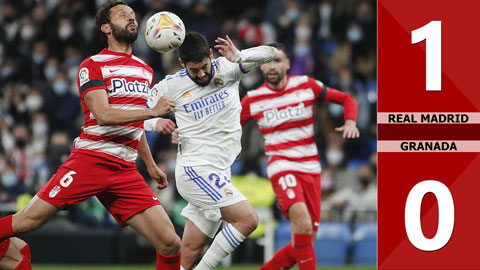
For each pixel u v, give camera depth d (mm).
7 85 58031
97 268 39969
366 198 44219
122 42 22875
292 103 29594
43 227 41312
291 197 28672
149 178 45281
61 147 40594
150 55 55094
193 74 24359
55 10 60781
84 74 22250
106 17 22688
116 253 41750
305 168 29438
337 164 46562
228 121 24969
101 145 22516
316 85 29812
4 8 63156
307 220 28234
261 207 40188
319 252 42500
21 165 50031
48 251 41344
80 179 22438
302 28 57344
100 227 42562
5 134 51531
